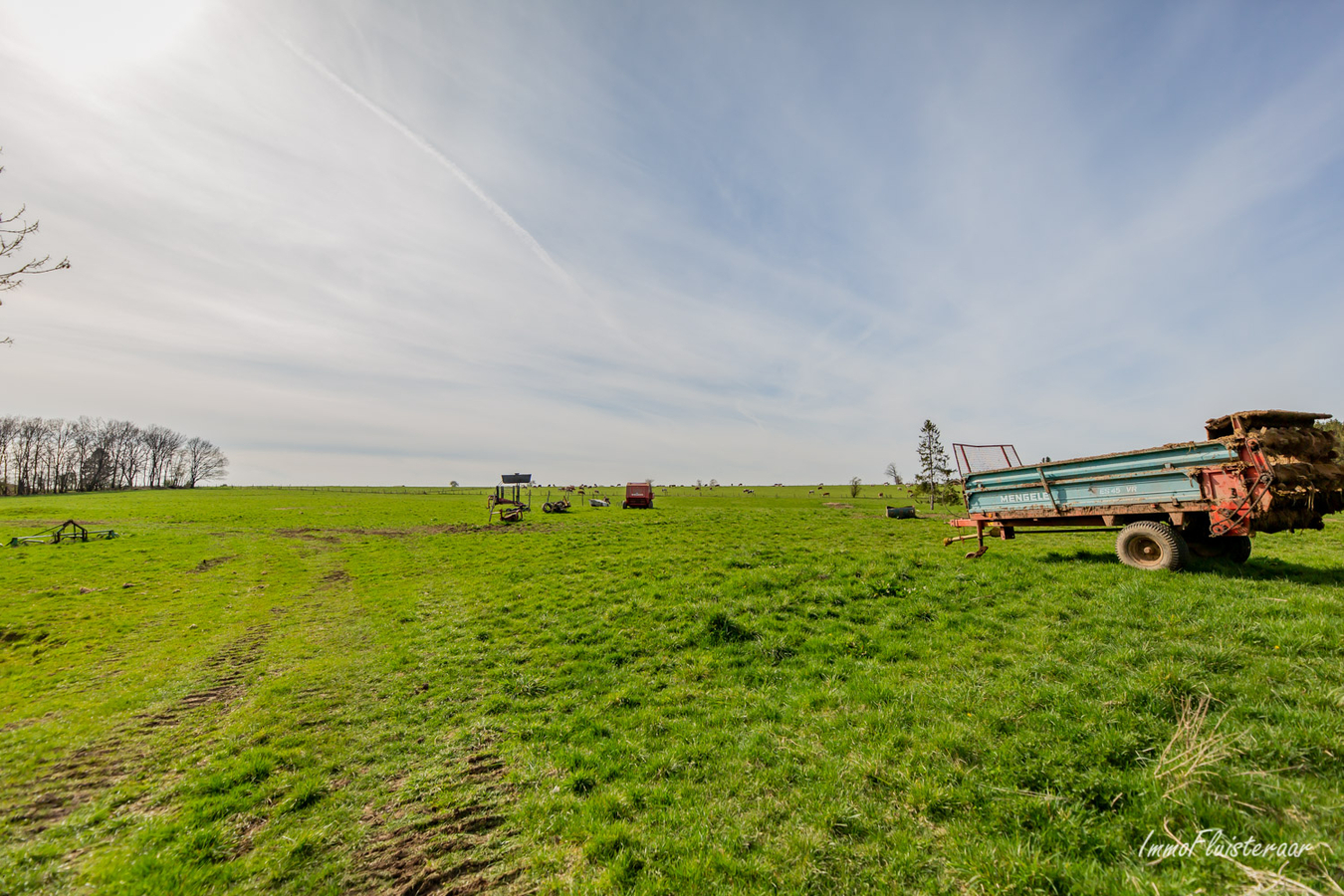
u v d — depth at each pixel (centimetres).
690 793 783
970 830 623
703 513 5566
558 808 784
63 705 1293
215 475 18388
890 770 759
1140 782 636
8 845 739
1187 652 949
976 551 2014
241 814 805
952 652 1166
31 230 917
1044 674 975
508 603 2045
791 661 1259
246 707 1252
